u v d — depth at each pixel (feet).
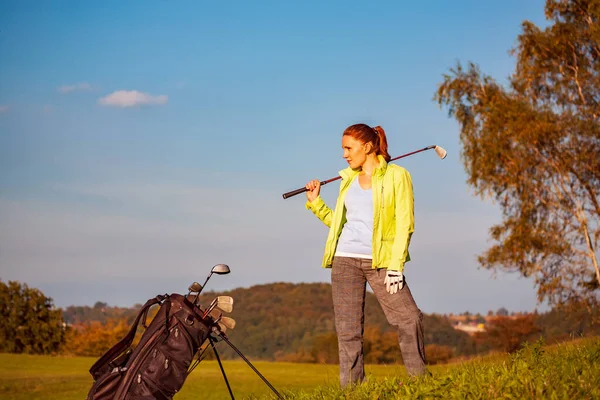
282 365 73.36
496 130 98.63
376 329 118.32
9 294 182.09
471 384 15.16
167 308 16.22
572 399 13.61
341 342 19.17
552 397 13.47
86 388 45.52
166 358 15.89
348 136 19.19
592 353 18.84
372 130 19.33
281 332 261.85
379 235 18.72
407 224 18.57
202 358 16.74
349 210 19.36
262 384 48.83
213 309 16.48
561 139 97.04
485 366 18.70
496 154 98.53
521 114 96.27
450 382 15.71
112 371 15.98
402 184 18.75
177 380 15.93
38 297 184.44
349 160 19.27
